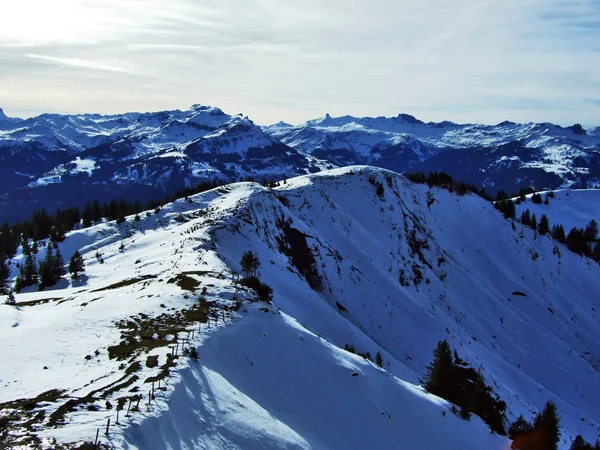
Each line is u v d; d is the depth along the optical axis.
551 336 111.25
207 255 68.19
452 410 44.59
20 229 152.75
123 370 29.45
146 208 169.88
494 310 114.88
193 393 28.33
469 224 144.12
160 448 22.44
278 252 87.19
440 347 52.94
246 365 36.38
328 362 40.38
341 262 98.56
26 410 23.61
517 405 73.50
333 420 35.56
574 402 90.69
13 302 56.44
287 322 43.28
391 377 43.53
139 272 69.06
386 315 90.62
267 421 30.86
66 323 42.12
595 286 141.38
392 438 36.72
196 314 40.84
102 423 22.11
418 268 116.56
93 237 108.81
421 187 149.38
